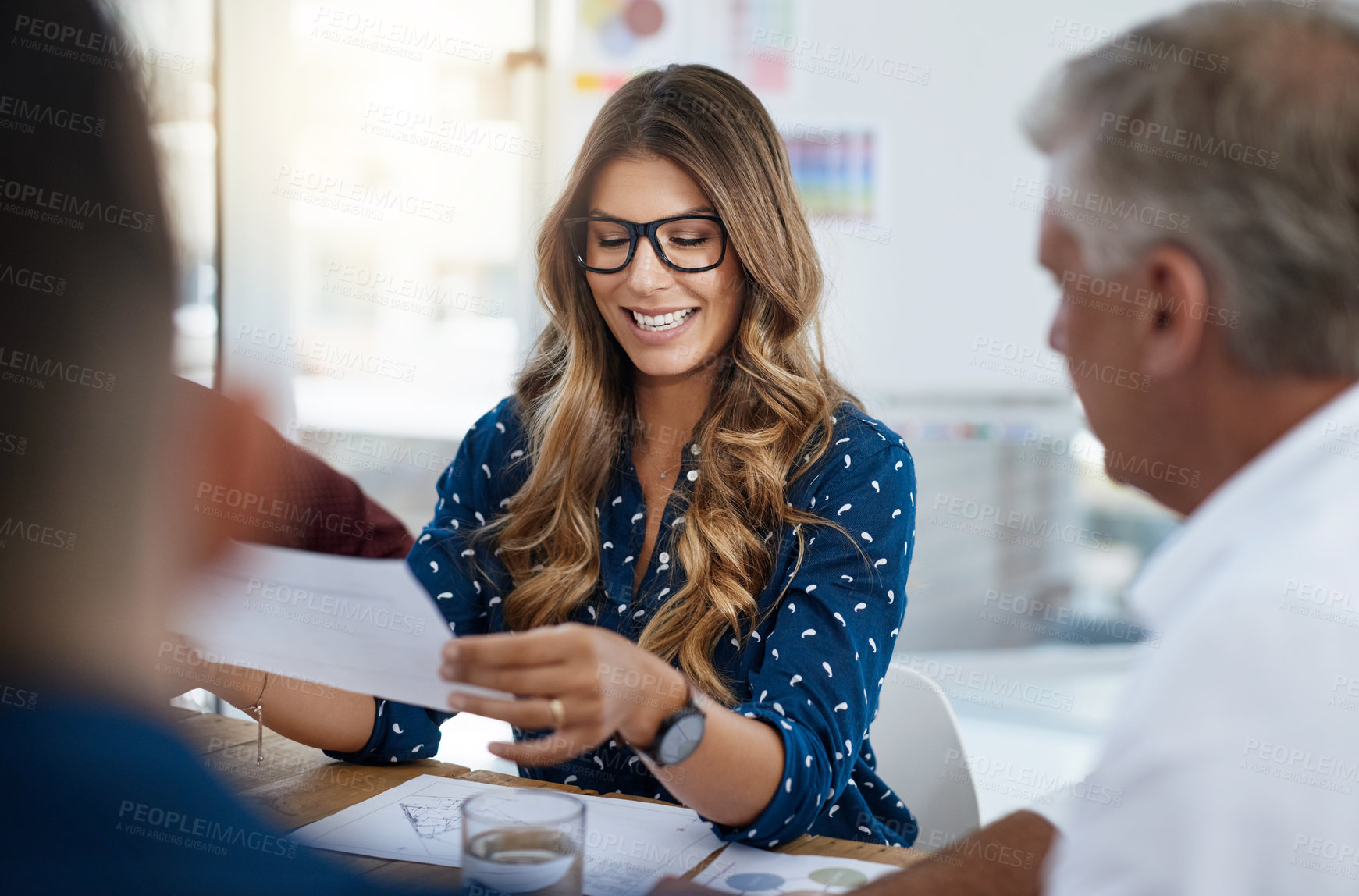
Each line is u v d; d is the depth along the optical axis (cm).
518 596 136
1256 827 44
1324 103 51
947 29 330
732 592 126
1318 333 52
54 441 49
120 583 52
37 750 51
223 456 56
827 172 333
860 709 113
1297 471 51
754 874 92
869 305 339
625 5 326
